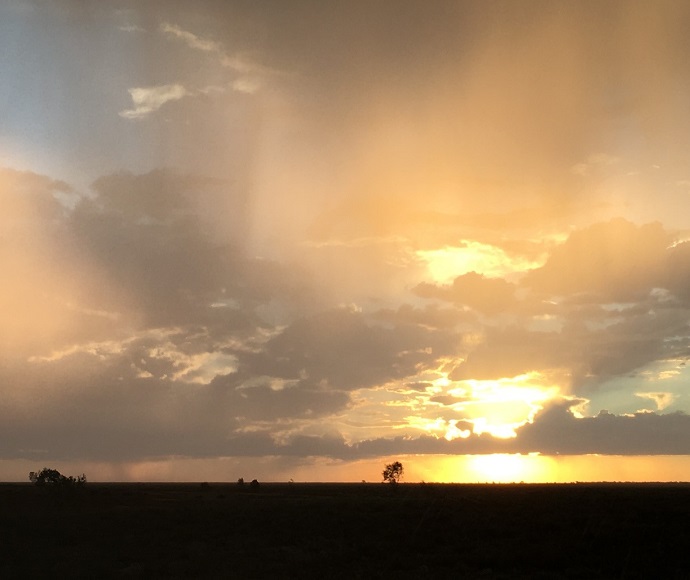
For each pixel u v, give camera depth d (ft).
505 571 120.06
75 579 108.37
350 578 105.40
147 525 181.78
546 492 323.57
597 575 114.42
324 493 376.68
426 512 204.74
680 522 181.47
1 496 251.60
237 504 247.50
